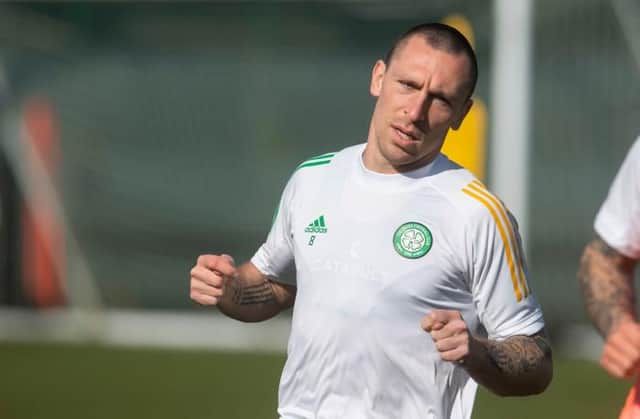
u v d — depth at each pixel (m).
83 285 42.66
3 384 33.03
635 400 12.36
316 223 12.37
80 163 42.69
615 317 12.27
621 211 12.34
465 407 12.23
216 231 42.09
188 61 42.38
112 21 42.56
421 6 40.81
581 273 12.72
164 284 42.28
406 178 12.12
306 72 41.88
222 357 38.22
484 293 11.91
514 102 37.06
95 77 42.66
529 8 37.03
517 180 37.00
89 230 42.66
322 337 12.20
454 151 31.28
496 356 11.43
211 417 28.58
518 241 12.03
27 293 42.69
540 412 29.98
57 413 29.05
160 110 42.44
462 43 11.91
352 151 12.72
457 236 11.83
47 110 42.75
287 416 12.62
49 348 39.53
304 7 41.72
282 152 42.00
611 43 39.94
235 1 41.78
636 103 39.84
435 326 10.74
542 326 12.16
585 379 34.69
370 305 11.97
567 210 40.19
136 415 28.84
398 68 11.89
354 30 41.56
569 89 40.12
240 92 42.19
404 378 12.06
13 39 42.75
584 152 40.12
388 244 11.98
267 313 13.66
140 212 42.41
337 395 12.23
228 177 42.09
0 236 42.50
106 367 36.06
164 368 36.00
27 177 42.69
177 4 42.22
